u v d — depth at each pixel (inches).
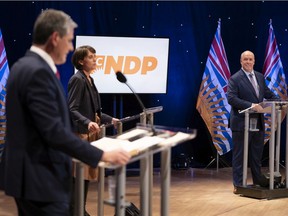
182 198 211.8
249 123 211.8
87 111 157.2
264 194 206.5
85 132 151.9
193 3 300.7
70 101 154.8
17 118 81.9
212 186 241.6
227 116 290.4
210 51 290.7
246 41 306.3
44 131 79.4
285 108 213.5
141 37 270.2
